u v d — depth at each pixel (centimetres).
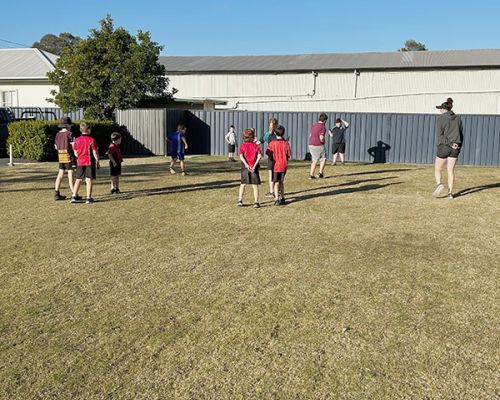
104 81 2414
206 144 2344
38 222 824
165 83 2606
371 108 3300
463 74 3175
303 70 3331
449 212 903
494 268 588
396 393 335
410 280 546
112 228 783
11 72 3083
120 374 361
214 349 396
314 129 1347
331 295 505
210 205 970
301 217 861
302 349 395
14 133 1853
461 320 445
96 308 475
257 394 335
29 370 367
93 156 997
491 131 1939
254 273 571
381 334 419
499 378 353
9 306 480
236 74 3431
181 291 517
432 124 1983
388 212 902
